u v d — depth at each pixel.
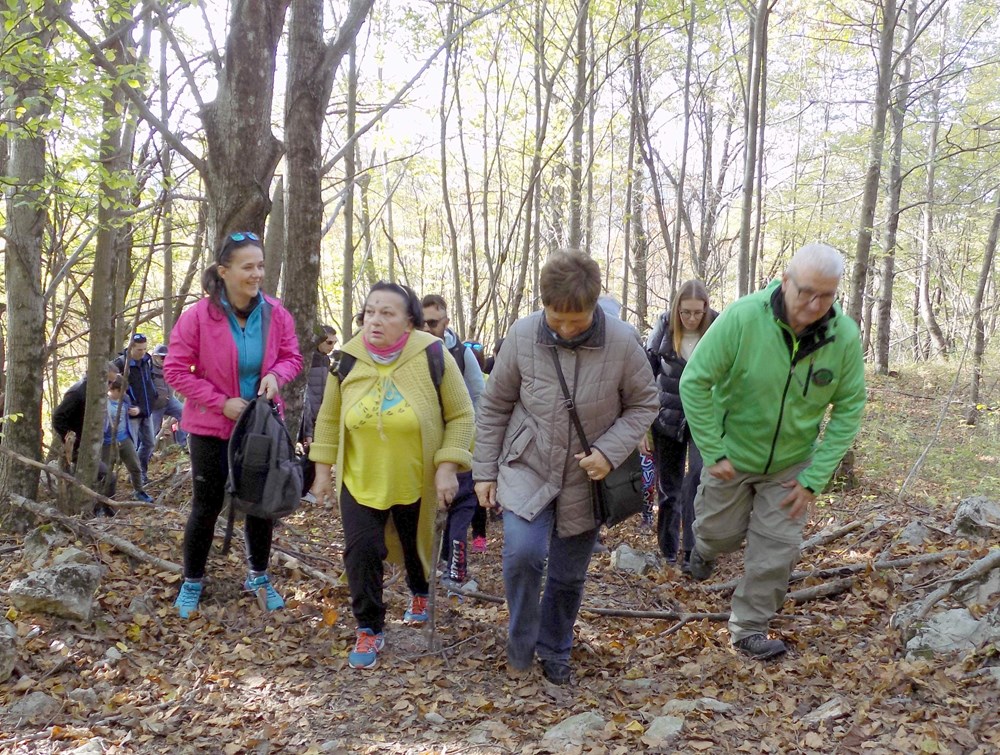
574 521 3.59
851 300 12.80
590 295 3.29
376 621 3.87
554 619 3.77
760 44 9.07
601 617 4.72
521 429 3.58
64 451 6.62
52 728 3.11
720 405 4.00
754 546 4.01
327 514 6.87
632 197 16.70
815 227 19.38
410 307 3.79
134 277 12.62
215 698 3.48
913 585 4.58
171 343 4.07
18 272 5.54
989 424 10.71
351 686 3.65
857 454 8.98
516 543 3.51
